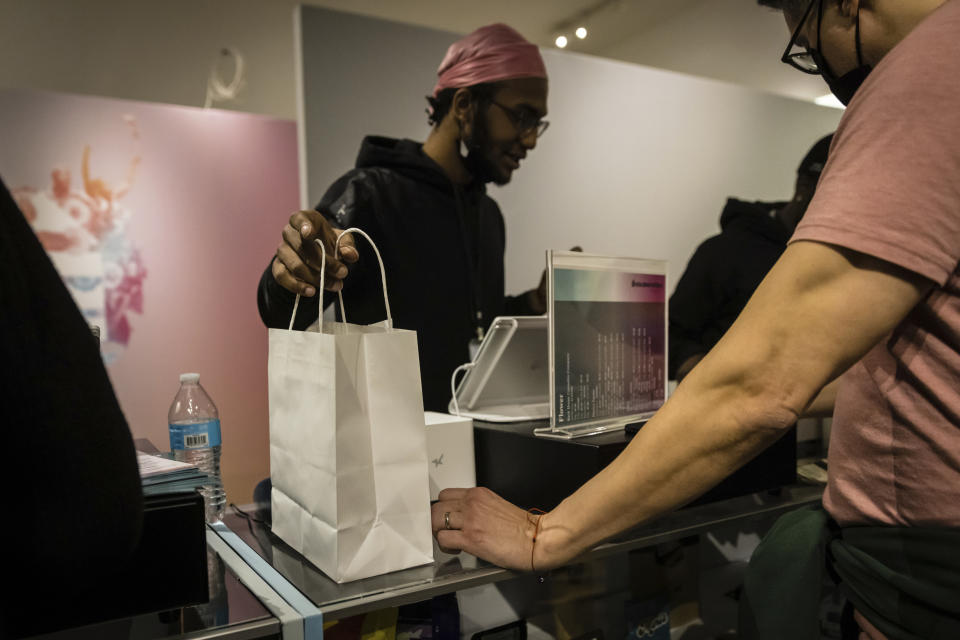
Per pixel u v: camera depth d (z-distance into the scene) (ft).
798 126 8.95
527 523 2.91
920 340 2.16
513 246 7.21
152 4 12.19
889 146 1.91
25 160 9.55
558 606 4.93
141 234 10.24
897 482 2.33
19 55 11.39
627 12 11.26
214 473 3.89
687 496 2.37
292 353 3.10
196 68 12.59
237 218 10.91
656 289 4.53
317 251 3.16
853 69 2.38
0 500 1.58
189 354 10.59
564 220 7.55
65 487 1.60
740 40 9.36
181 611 2.53
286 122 11.27
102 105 9.97
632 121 7.97
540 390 4.90
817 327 1.99
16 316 1.52
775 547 3.12
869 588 2.48
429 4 12.34
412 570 2.92
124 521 1.71
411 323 6.03
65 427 1.58
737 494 3.96
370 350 2.84
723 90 8.50
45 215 9.68
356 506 2.81
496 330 4.33
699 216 8.48
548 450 3.74
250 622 2.43
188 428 3.78
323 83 6.51
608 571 5.24
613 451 3.50
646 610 4.70
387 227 5.89
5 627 2.04
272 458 3.40
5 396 1.51
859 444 2.48
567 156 7.55
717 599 5.71
